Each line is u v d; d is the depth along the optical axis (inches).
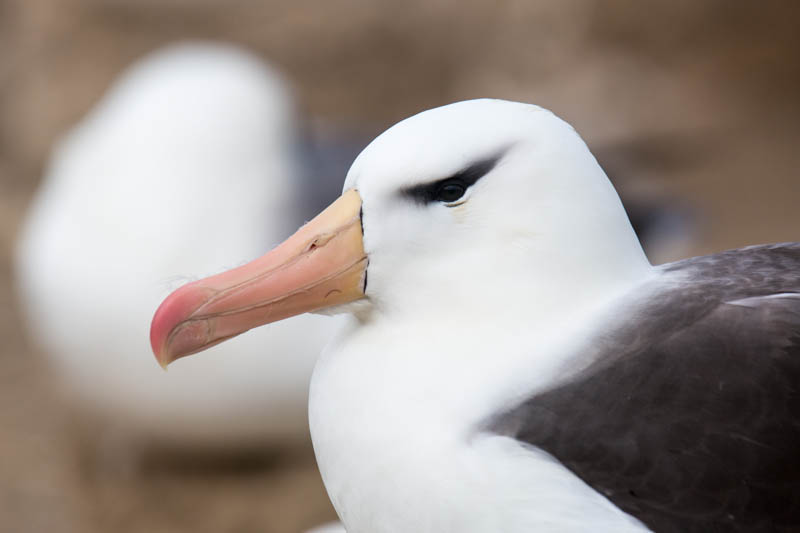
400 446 181.6
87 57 723.4
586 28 735.7
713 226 607.8
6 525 459.5
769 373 177.0
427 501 178.4
